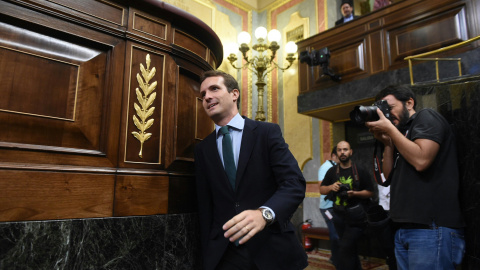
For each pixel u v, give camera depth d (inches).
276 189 53.4
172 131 56.5
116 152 48.2
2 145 37.9
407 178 54.1
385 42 138.7
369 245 156.9
